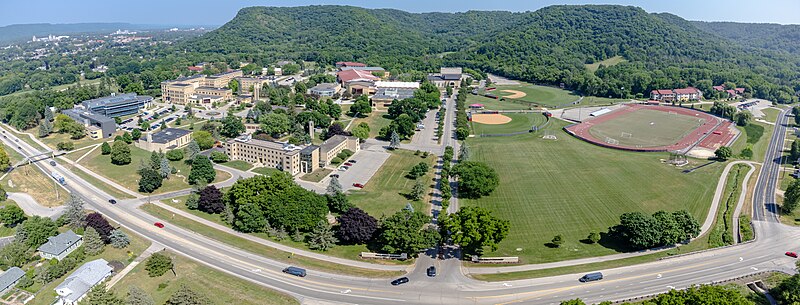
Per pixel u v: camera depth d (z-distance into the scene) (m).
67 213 192.25
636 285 152.38
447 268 163.50
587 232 192.88
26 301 144.88
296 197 192.50
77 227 187.38
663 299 126.69
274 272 159.62
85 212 198.88
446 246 179.00
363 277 157.25
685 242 183.50
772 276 157.12
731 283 153.50
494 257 169.38
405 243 165.00
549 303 143.12
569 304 124.56
